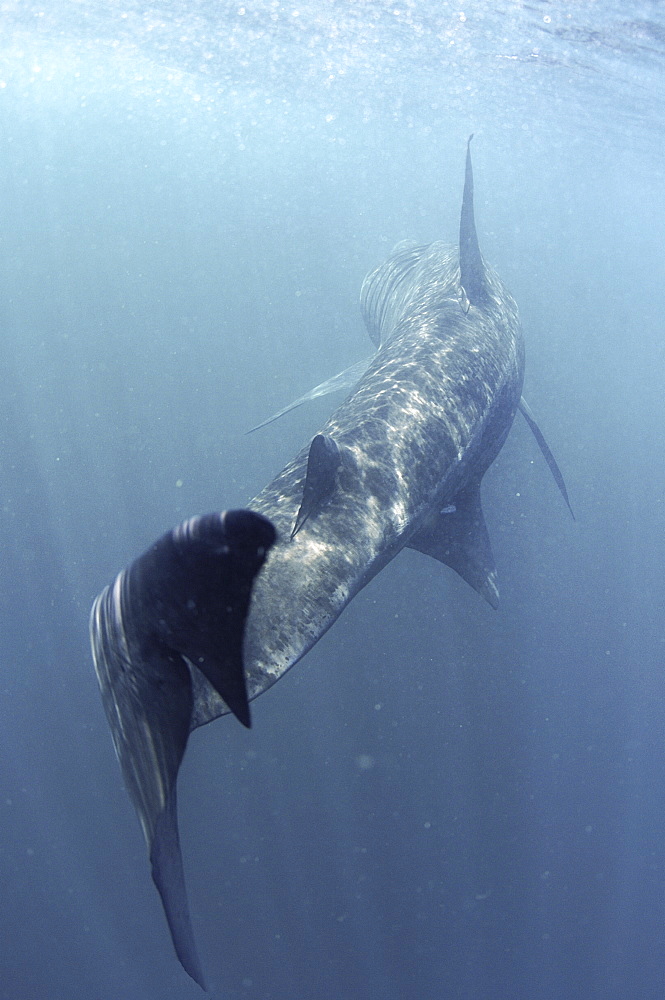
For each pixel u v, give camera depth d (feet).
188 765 31.32
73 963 29.25
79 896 30.63
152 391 55.21
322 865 29.86
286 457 46.60
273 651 12.83
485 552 20.89
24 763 31.94
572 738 34.94
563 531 43.73
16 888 30.35
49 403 52.95
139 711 8.48
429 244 33.94
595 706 36.11
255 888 29.37
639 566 43.50
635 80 57.72
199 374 58.65
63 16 67.15
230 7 56.95
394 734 31.96
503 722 33.63
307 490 14.32
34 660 34.60
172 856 7.43
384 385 20.10
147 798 7.91
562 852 33.63
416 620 35.73
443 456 19.22
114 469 45.91
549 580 40.27
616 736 35.83
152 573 7.59
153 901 30.91
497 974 30.58
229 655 6.48
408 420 19.11
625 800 35.42
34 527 41.14
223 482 44.57
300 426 50.08
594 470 52.47
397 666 33.91
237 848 29.81
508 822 32.42
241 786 30.81
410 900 30.30
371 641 34.58
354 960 29.09
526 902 32.19
